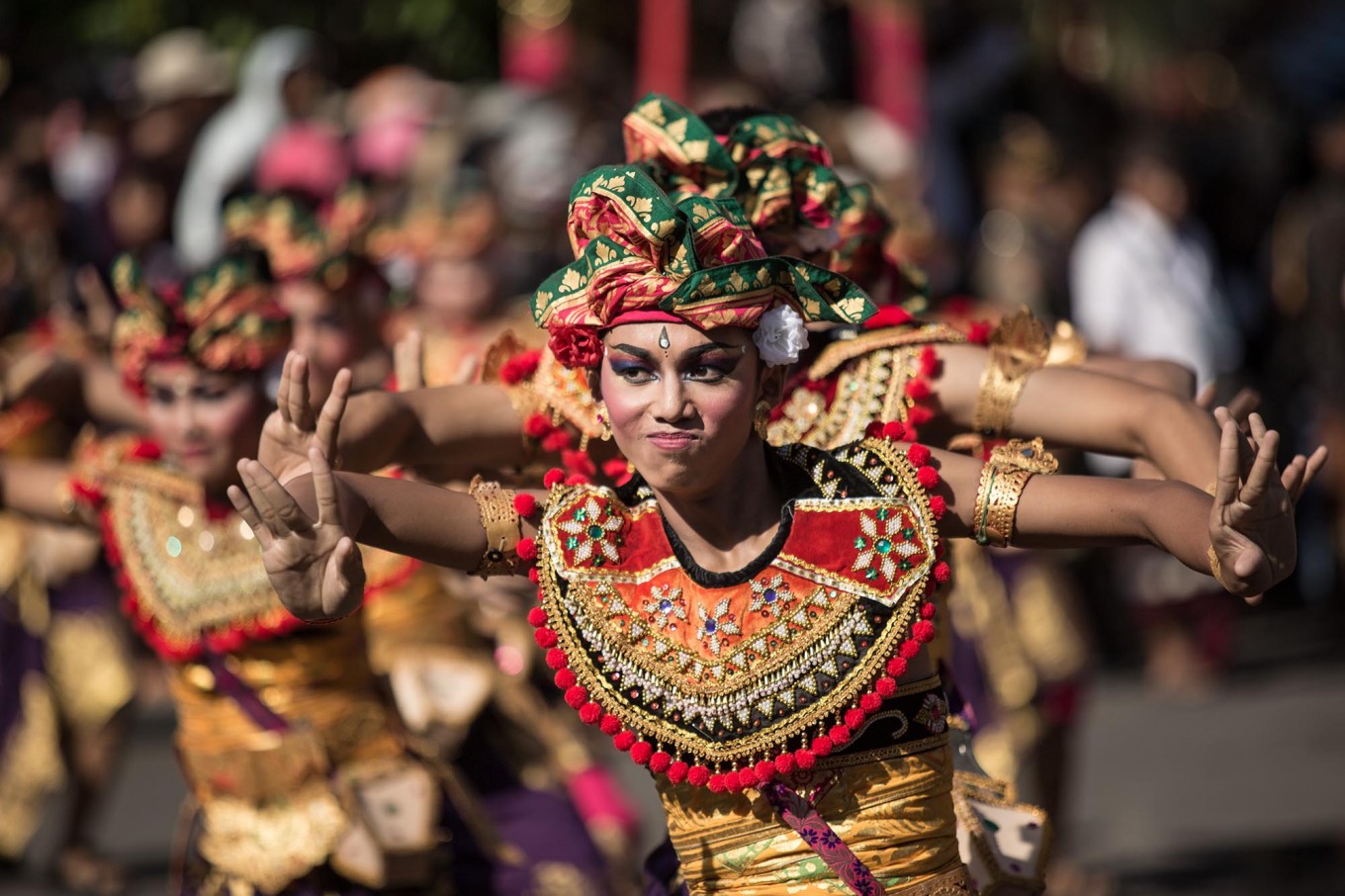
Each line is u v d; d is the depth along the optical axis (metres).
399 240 15.71
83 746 16.16
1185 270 22.31
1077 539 6.98
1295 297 24.56
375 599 11.47
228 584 10.18
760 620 6.92
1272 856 16.11
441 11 26.39
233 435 10.19
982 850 8.06
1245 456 6.33
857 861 6.90
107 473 10.66
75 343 12.96
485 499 7.14
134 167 22.03
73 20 25.84
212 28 25.81
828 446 8.24
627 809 12.66
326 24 26.28
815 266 6.66
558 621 7.02
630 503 7.14
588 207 6.89
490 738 12.21
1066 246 23.16
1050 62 28.84
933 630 6.98
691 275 6.50
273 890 10.20
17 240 19.80
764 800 7.01
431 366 11.40
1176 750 19.77
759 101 23.53
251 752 10.26
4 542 15.89
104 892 16.00
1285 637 24.75
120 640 16.33
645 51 23.36
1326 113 27.41
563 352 6.85
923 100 26.61
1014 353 8.32
